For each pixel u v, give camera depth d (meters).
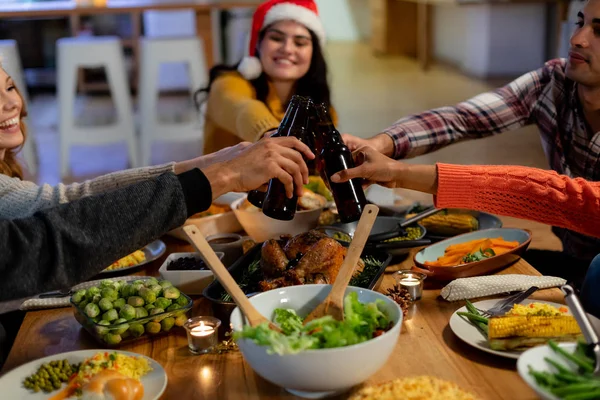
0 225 1.25
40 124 7.08
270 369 1.14
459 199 1.65
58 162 5.84
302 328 1.20
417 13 10.25
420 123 2.18
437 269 1.66
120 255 1.29
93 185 1.80
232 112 2.54
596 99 1.95
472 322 1.42
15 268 1.24
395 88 7.82
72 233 1.26
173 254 1.77
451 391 1.07
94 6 5.71
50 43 8.40
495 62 7.96
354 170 1.53
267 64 2.76
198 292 1.65
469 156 5.27
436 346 1.36
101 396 1.17
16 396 1.24
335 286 1.27
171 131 5.58
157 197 1.31
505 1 7.45
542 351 1.11
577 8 5.88
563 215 1.66
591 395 1.01
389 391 1.07
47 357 1.33
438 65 9.36
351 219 1.52
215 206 2.17
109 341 1.38
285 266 1.53
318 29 2.77
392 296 1.49
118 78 5.52
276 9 2.73
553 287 1.59
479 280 1.56
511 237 1.86
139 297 1.43
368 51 10.94
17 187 1.74
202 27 5.92
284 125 1.56
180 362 1.34
